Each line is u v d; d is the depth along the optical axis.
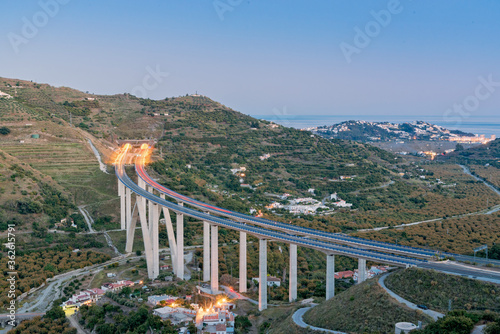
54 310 150.88
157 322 132.62
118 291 167.88
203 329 130.00
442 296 103.62
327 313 116.56
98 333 137.62
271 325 130.12
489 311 94.00
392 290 110.62
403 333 91.69
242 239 166.12
